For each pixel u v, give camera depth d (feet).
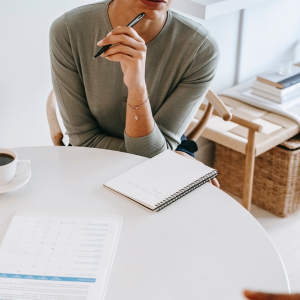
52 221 2.70
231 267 2.36
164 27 3.92
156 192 2.92
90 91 4.15
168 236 2.58
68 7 5.28
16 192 2.96
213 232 2.61
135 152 3.80
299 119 6.53
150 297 2.18
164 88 4.16
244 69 7.77
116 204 2.86
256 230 2.63
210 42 4.07
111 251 2.47
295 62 8.95
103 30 3.92
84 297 2.18
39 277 2.30
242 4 5.82
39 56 5.27
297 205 7.00
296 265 5.80
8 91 5.16
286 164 6.45
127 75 3.46
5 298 2.17
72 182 3.08
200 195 2.96
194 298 2.18
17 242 2.54
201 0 5.58
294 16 8.30
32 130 5.63
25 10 4.88
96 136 4.31
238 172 7.18
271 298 2.17
